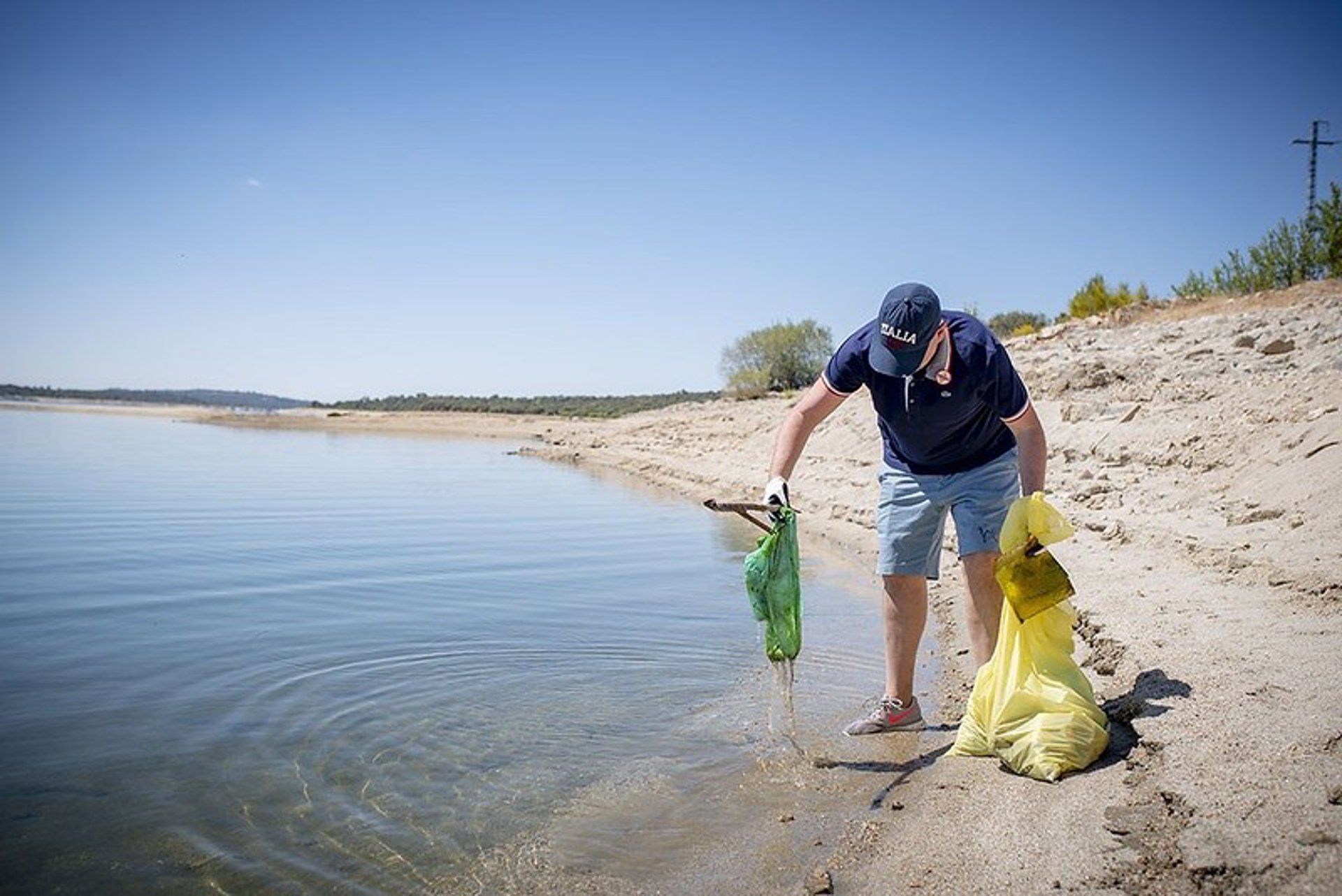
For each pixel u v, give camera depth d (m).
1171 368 13.22
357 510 15.95
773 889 3.48
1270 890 2.71
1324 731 3.54
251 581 9.57
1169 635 5.03
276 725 5.36
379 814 4.24
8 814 4.23
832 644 6.89
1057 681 4.12
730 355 43.00
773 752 4.89
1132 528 7.73
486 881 3.65
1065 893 3.01
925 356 4.44
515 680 6.18
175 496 18.17
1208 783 3.32
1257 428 9.37
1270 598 5.47
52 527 13.62
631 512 15.68
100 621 7.83
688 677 6.23
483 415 65.44
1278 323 14.80
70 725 5.36
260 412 82.94
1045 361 16.00
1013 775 4.02
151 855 3.87
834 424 19.53
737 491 17.39
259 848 3.92
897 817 3.92
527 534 13.05
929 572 5.04
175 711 5.60
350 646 7.01
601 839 3.97
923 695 5.68
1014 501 4.77
